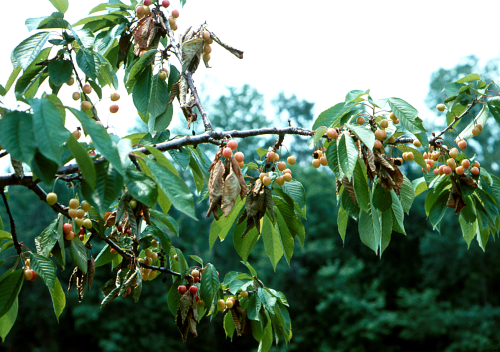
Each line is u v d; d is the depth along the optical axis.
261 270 11.66
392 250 13.79
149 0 1.32
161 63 1.32
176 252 1.36
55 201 1.02
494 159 13.48
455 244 11.73
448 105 1.40
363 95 1.17
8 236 1.11
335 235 13.34
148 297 10.80
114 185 0.88
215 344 10.77
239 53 1.29
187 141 1.10
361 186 1.06
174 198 0.88
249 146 15.94
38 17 1.12
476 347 9.17
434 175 1.31
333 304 10.70
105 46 1.31
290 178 1.19
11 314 1.11
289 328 1.33
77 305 9.98
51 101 0.86
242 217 1.06
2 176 0.98
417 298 10.66
